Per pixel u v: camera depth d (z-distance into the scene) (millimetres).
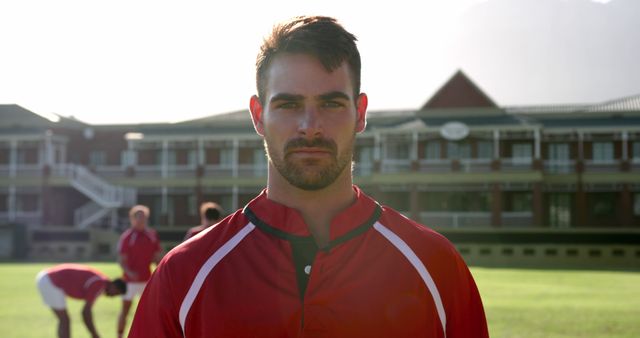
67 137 52781
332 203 2287
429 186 43906
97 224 47406
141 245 10570
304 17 2293
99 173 51438
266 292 2115
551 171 45625
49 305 8742
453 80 47188
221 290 2137
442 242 2381
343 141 2219
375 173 44406
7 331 10727
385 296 2148
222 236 2277
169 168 50094
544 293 17203
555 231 38500
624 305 14312
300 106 2215
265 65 2271
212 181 49344
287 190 2293
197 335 2148
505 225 42438
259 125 2404
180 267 2238
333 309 2107
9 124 52500
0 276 23719
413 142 44281
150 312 2262
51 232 43062
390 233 2277
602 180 45000
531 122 44438
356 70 2289
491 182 42938
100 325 11422
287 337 2078
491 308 13734
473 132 43812
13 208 49000
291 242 2201
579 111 48469
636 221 45625
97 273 8992
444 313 2270
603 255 37812
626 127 44969
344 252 2191
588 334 10391
